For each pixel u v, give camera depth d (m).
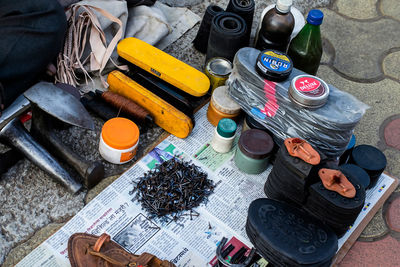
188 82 1.32
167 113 1.30
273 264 1.13
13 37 1.20
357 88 1.50
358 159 1.28
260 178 1.29
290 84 1.20
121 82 1.33
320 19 1.26
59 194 1.23
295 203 1.18
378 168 1.26
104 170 1.26
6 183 1.23
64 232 1.18
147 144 1.33
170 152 1.31
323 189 1.13
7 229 1.18
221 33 1.33
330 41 1.60
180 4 1.62
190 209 1.23
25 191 1.23
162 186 1.25
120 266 1.08
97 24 1.33
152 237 1.19
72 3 1.36
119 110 1.33
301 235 1.12
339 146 1.22
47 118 1.22
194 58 1.51
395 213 1.29
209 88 1.34
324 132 1.20
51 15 1.25
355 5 1.70
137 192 1.24
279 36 1.33
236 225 1.22
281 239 1.11
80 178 1.25
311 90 1.18
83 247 1.11
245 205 1.25
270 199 1.17
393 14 1.69
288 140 1.15
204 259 1.17
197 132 1.36
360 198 1.12
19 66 1.22
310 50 1.30
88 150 1.30
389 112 1.46
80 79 1.40
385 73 1.55
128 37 1.42
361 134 1.42
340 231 1.17
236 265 1.14
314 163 1.11
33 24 1.22
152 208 1.22
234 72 1.29
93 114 1.36
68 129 1.32
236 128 1.29
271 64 1.23
